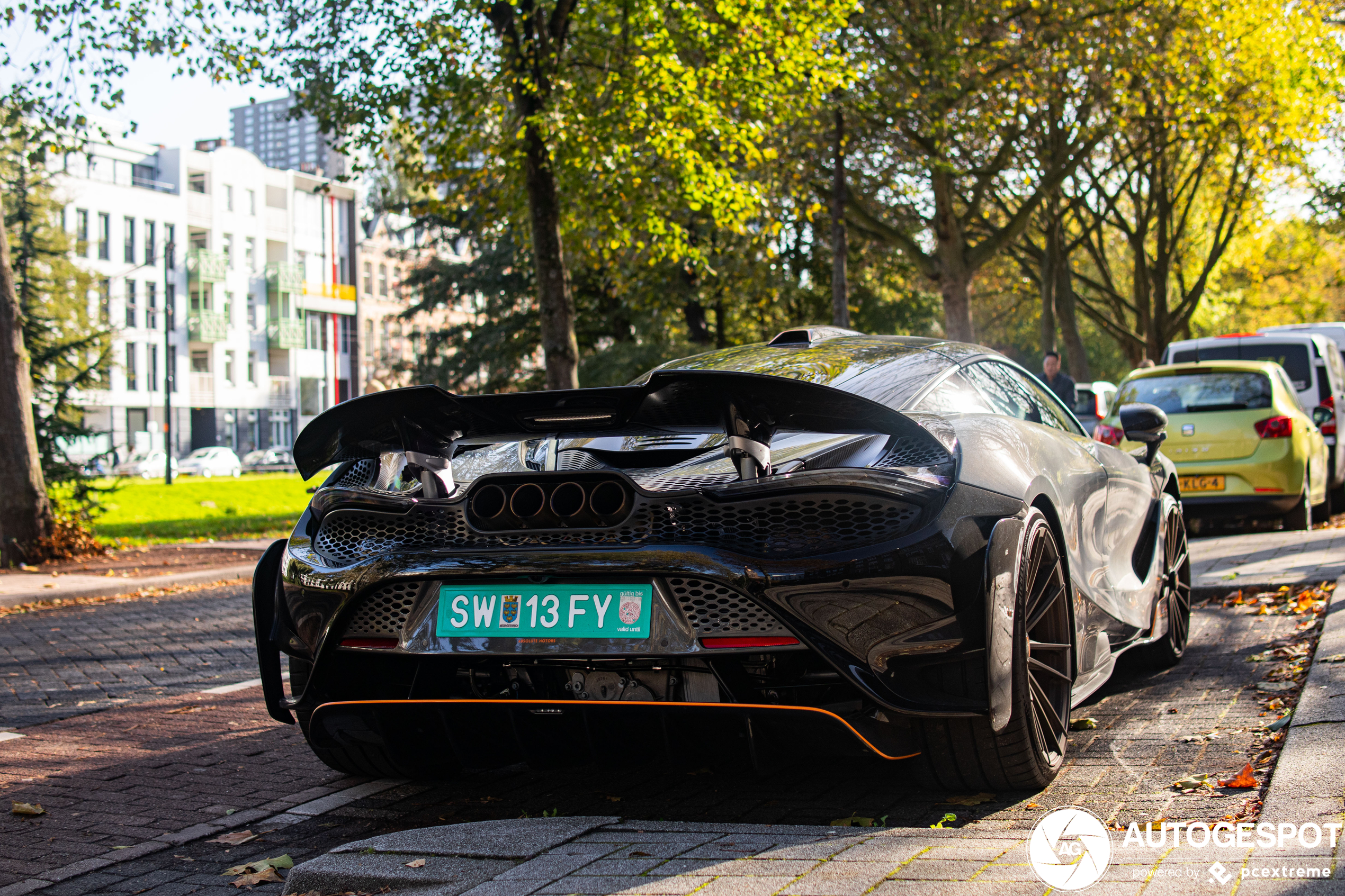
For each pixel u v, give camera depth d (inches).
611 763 123.1
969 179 1086.4
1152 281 1531.7
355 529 129.7
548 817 119.8
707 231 843.4
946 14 828.6
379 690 130.6
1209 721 157.9
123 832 134.3
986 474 122.1
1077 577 146.1
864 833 106.3
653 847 103.4
